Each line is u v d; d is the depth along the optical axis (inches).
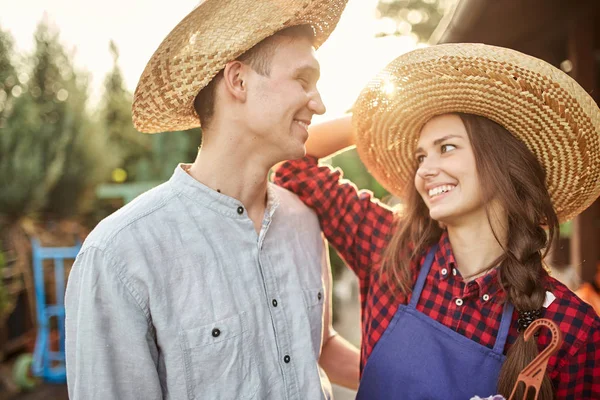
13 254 264.1
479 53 57.5
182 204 56.2
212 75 54.2
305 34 57.8
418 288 64.9
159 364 53.7
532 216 59.9
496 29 126.3
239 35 52.7
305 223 68.1
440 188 62.0
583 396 56.9
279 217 63.4
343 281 298.0
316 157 76.4
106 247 51.3
